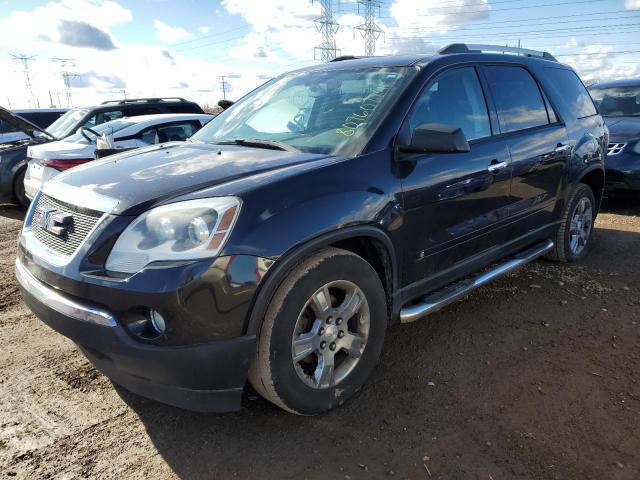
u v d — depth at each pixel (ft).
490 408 8.82
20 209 28.66
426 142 8.98
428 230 9.98
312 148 9.61
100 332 7.16
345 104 10.46
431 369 10.09
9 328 12.08
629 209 24.21
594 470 7.36
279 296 7.59
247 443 8.03
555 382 9.61
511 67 13.14
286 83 12.54
